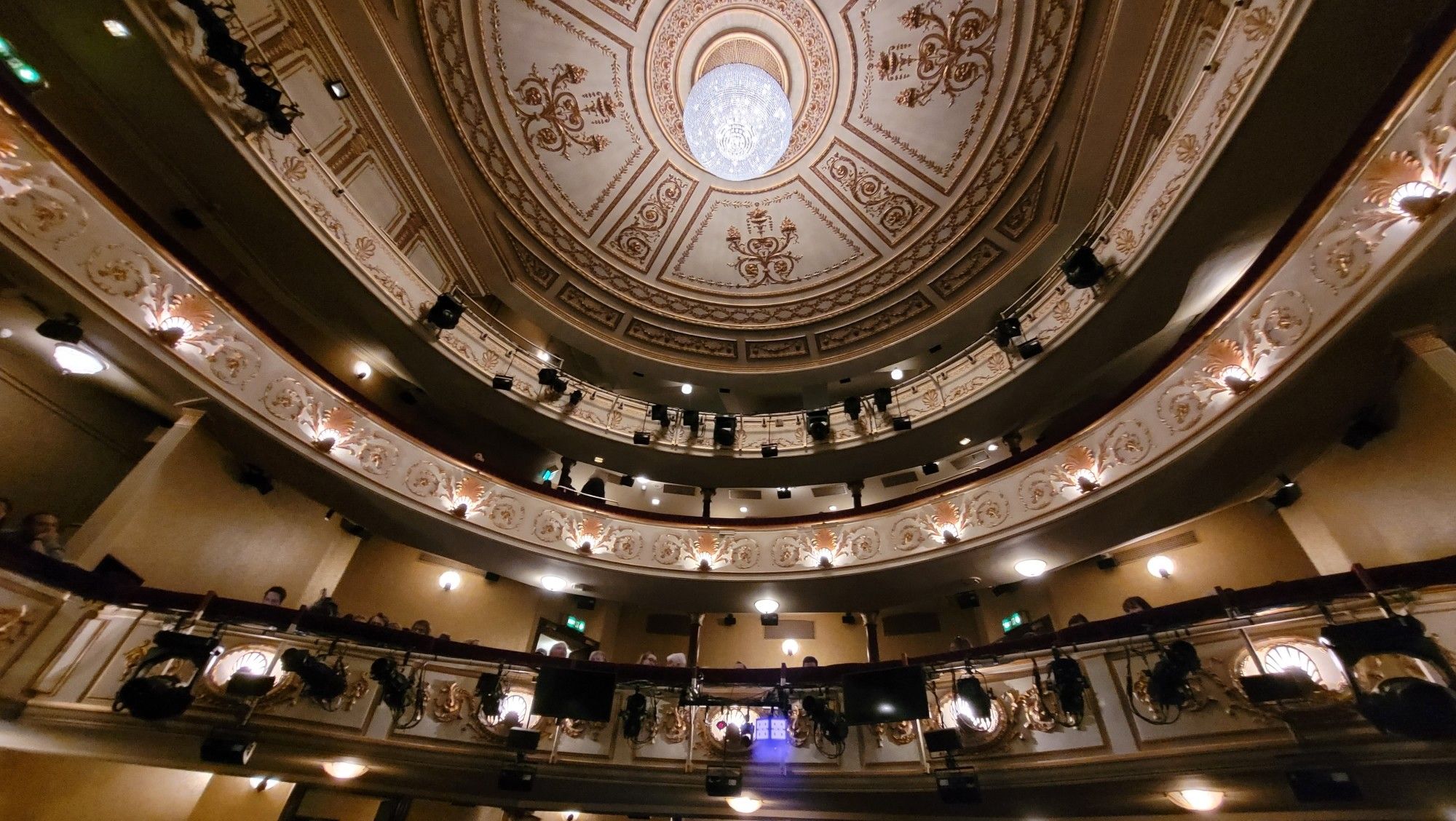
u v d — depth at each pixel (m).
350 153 7.02
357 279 6.62
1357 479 4.77
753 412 11.24
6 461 4.93
